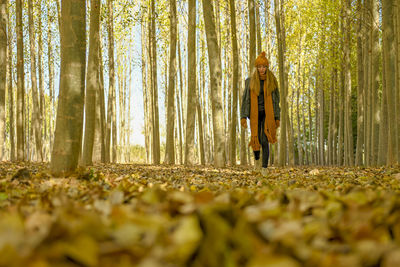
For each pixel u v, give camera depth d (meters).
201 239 0.98
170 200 1.49
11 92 16.42
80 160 8.78
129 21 14.89
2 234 1.06
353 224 1.33
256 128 6.80
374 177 5.13
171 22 15.06
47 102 36.31
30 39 15.67
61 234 1.04
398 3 9.12
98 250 0.94
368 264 0.93
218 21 21.03
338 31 18.95
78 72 4.36
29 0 15.68
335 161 23.91
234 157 13.95
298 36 26.27
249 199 1.95
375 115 12.35
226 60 22.78
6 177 4.28
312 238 1.19
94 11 10.08
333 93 23.69
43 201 2.18
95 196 2.38
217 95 10.24
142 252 0.95
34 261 0.84
